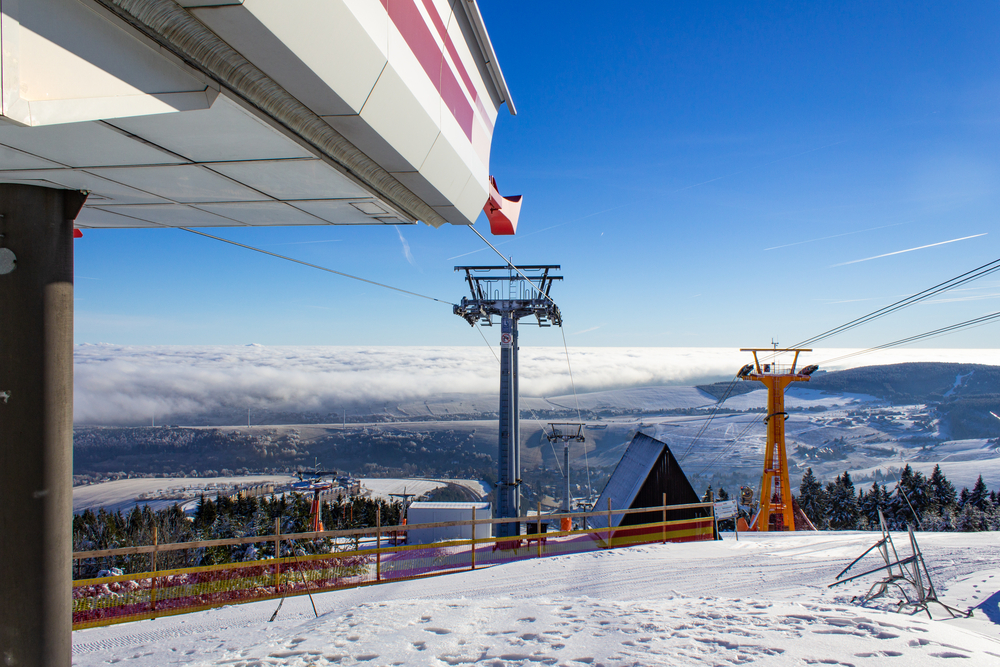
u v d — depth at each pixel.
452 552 14.12
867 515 63.81
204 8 1.84
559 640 4.34
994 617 7.39
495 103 5.66
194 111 2.23
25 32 1.63
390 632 4.84
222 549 26.33
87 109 1.84
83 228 4.72
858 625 4.73
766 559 11.20
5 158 2.65
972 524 57.59
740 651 3.95
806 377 32.56
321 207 4.05
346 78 2.48
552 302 26.06
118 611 8.42
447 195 4.38
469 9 4.23
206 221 4.56
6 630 2.83
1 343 2.87
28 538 2.86
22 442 2.86
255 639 5.98
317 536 9.70
